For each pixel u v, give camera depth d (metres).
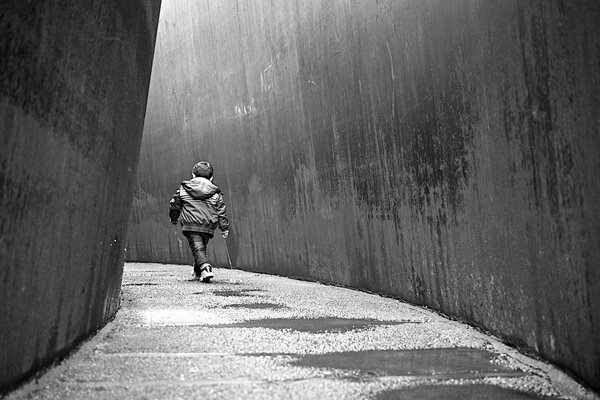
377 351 4.96
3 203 2.70
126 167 5.89
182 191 11.52
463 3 5.53
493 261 5.30
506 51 4.68
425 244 7.04
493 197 5.17
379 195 8.37
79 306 4.50
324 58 9.92
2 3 2.37
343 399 3.52
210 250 16.72
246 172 13.95
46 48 2.94
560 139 3.91
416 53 6.82
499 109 4.89
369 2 8.17
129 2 4.55
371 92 8.32
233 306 7.75
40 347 3.56
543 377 4.13
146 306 7.63
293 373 4.11
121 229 6.34
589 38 3.41
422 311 7.10
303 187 11.29
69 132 3.57
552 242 4.14
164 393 3.51
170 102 17.64
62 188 3.60
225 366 4.27
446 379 4.06
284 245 12.38
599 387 3.55
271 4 11.91
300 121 11.14
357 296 8.73
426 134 6.71
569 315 3.95
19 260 3.00
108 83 4.39
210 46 15.11
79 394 3.41
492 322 5.43
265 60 12.47
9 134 2.64
